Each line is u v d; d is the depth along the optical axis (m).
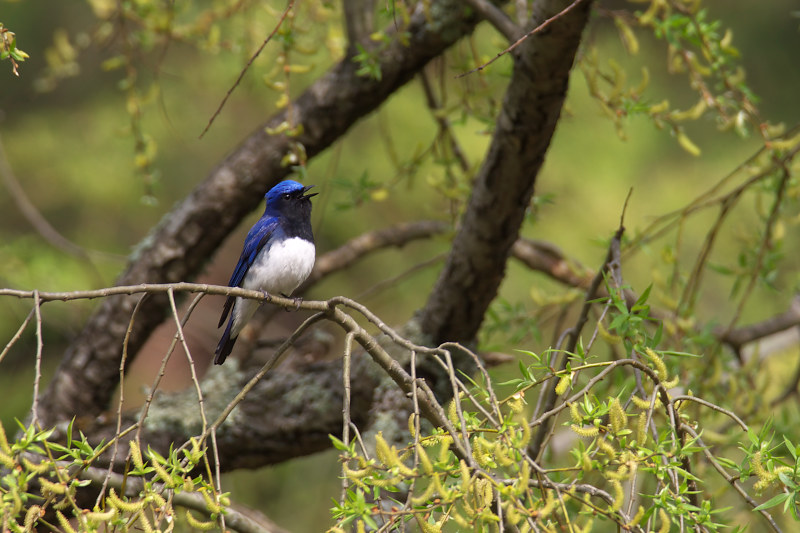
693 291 9.67
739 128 9.23
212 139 21.78
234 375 10.39
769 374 10.02
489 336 11.18
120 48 12.00
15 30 21.84
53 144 21.56
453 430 4.78
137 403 20.91
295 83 18.06
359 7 10.10
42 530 9.16
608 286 6.66
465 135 19.56
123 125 21.50
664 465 4.78
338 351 18.00
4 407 18.27
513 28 8.25
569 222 20.25
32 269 13.79
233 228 10.64
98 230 21.42
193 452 4.93
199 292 6.12
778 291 10.01
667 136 21.53
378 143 20.59
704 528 4.89
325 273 12.04
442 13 9.60
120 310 10.38
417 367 9.41
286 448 9.94
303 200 9.95
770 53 22.94
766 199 18.73
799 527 9.22
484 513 4.32
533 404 12.21
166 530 4.73
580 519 4.92
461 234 8.84
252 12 12.47
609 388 9.37
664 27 8.95
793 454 5.03
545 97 7.57
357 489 4.60
